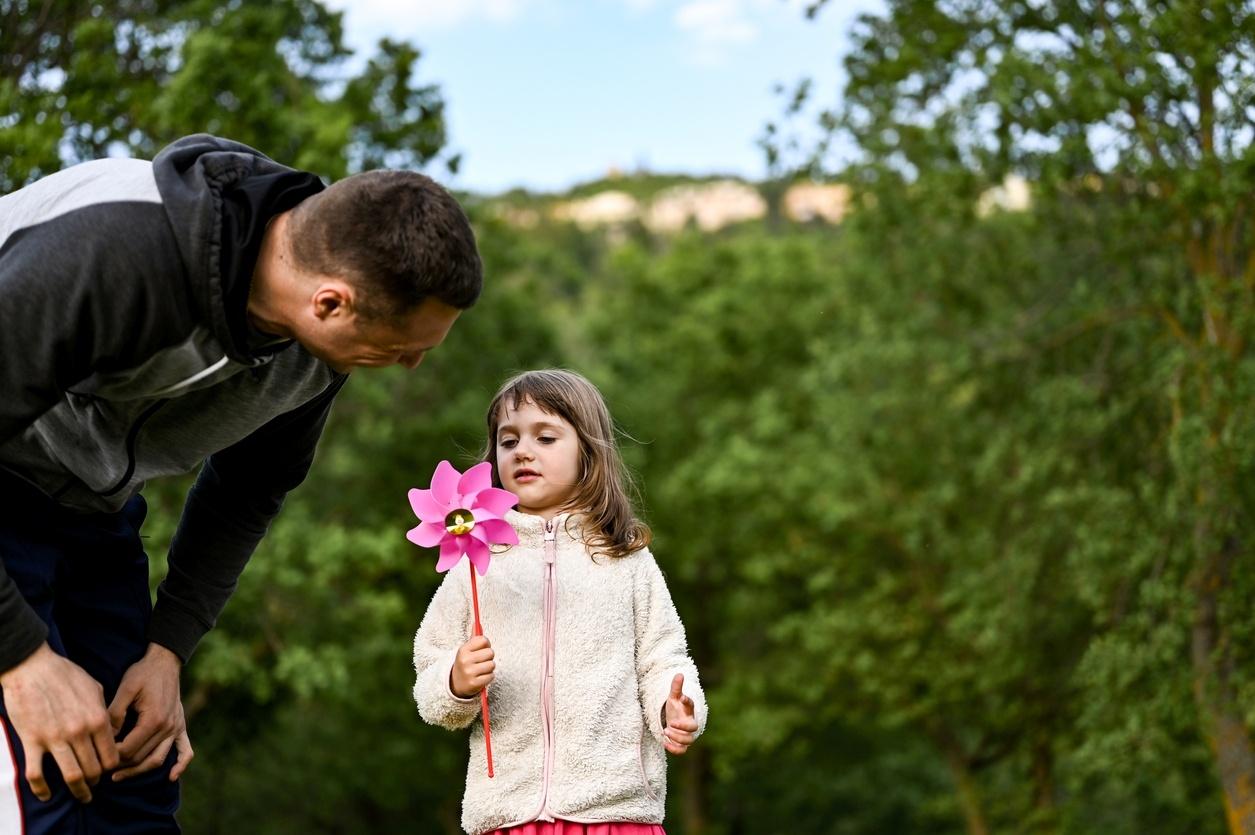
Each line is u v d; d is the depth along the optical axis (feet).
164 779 8.37
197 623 8.70
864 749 67.15
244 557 8.91
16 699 7.12
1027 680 41.52
